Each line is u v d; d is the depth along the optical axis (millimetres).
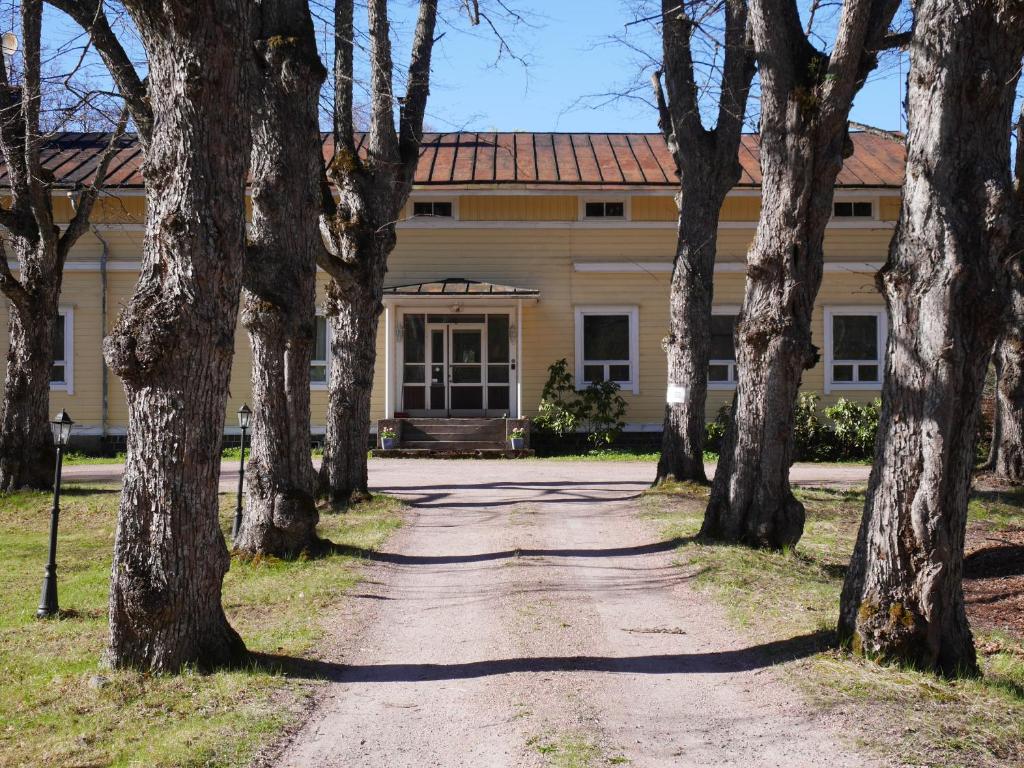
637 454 24578
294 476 11688
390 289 24484
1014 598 10453
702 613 8984
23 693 6570
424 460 23688
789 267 11453
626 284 25828
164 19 6668
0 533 14023
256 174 11539
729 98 15703
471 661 7543
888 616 6910
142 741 5660
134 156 26625
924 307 6805
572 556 11742
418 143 15891
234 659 7234
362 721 6180
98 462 23375
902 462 6898
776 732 5820
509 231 25812
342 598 9656
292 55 11359
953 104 6801
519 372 24922
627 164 26781
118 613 6945
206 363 6953
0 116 15453
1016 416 17516
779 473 11781
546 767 5359
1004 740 5559
